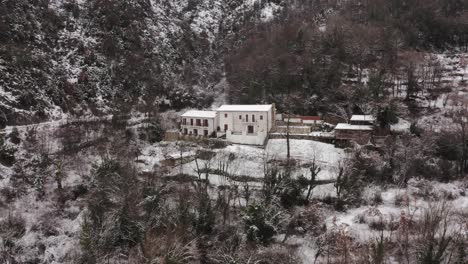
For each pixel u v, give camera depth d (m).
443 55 111.88
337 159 63.84
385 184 56.31
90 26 118.31
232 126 75.94
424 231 35.44
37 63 91.81
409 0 131.12
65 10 119.62
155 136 77.44
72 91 93.94
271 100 92.69
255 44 132.62
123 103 97.06
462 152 60.97
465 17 118.88
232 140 72.50
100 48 111.88
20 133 68.38
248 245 39.84
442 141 64.88
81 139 71.25
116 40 116.62
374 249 34.34
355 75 99.00
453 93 87.56
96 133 74.75
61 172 55.97
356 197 51.38
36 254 42.47
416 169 59.53
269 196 47.47
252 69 108.62
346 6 144.62
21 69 85.94
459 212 45.50
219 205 47.28
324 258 38.03
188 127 78.50
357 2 144.75
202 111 81.19
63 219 49.25
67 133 71.50
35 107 81.62
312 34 117.88
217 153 65.25
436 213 40.09
